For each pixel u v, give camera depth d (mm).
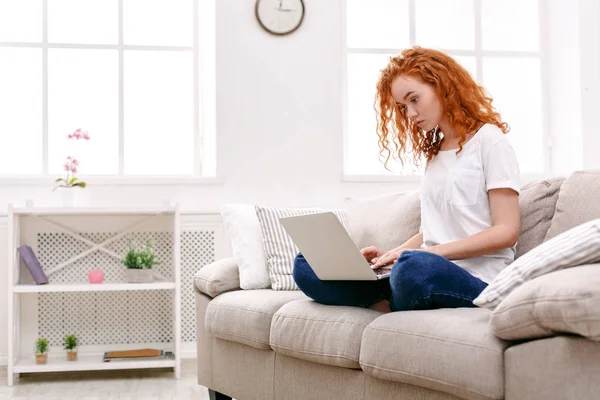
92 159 4355
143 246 4223
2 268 4105
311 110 4371
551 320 1460
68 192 4008
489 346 1620
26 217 4125
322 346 2205
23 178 4176
